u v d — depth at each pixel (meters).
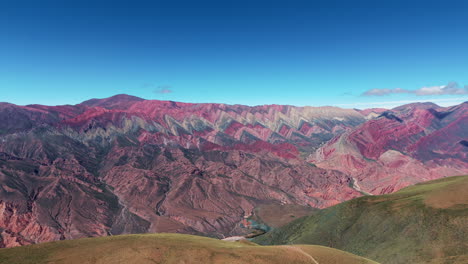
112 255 54.72
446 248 83.50
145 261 52.88
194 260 54.31
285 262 57.38
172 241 62.88
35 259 53.09
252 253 59.53
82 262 52.22
